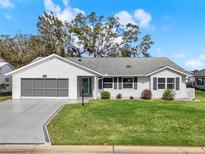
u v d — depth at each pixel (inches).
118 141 381.7
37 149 353.1
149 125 529.3
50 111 765.3
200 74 1956.2
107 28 1923.0
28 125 541.0
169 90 1188.5
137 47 1955.0
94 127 504.1
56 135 427.5
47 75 1171.3
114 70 1298.0
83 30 1903.3
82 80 1268.5
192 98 1224.8
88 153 336.2
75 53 1962.4
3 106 892.0
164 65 1333.7
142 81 1267.2
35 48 1886.1
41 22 1923.0
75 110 775.1
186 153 335.6
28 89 1173.1
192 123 552.4
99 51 1937.7
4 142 391.2
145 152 338.6
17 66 1847.9
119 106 853.2
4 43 1934.1
